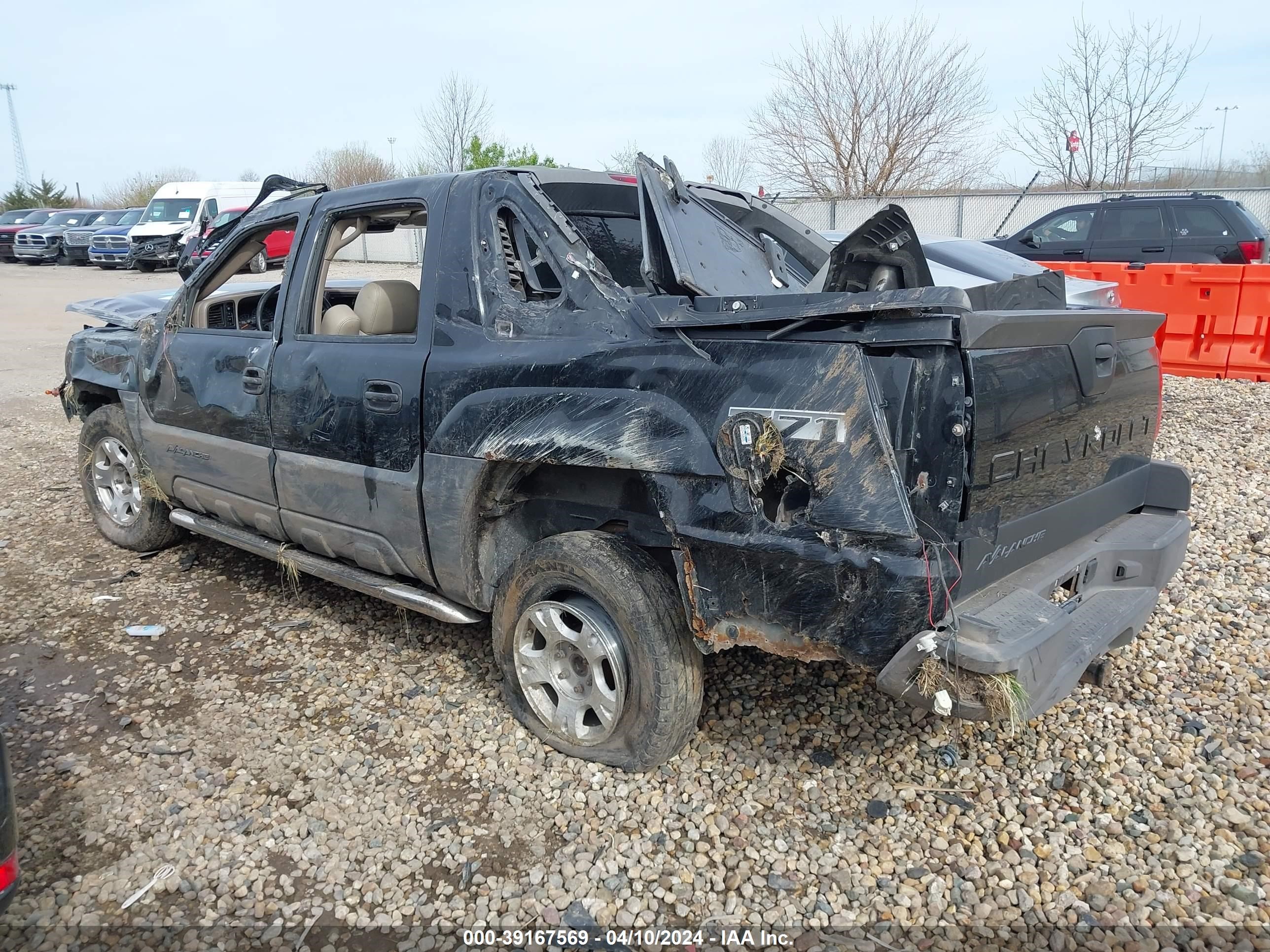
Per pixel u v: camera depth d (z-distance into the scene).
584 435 2.85
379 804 2.97
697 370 2.67
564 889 2.58
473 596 3.40
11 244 32.06
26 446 8.20
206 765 3.21
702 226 3.30
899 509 2.33
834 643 2.48
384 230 4.14
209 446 4.38
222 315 5.04
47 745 3.34
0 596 4.73
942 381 2.33
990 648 2.28
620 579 2.88
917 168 25.19
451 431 3.23
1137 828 2.71
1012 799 2.88
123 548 5.42
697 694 2.92
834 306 2.45
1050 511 2.79
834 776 3.03
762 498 2.57
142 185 53.72
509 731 3.36
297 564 4.14
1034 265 8.34
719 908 2.49
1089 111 24.52
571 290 3.09
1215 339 9.25
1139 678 3.56
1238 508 5.48
